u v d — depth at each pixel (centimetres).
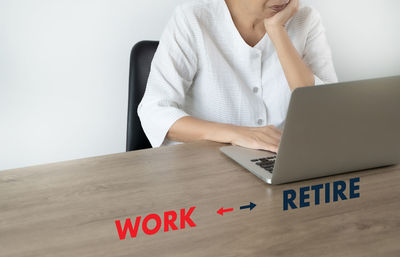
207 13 155
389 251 62
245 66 160
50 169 99
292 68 150
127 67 217
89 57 210
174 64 147
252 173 93
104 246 65
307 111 78
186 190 85
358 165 92
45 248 65
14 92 202
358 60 285
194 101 161
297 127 79
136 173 95
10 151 208
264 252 62
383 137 89
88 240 67
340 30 272
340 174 93
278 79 164
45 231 70
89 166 100
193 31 152
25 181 92
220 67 155
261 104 164
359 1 273
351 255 61
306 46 173
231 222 71
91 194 84
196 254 62
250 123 163
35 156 212
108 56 213
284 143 81
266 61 164
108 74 215
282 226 70
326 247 63
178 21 151
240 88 158
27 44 199
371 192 83
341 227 69
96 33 208
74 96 212
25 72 202
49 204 80
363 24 279
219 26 157
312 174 88
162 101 137
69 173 96
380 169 95
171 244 65
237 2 153
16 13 194
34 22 197
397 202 78
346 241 65
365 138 87
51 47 203
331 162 88
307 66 169
